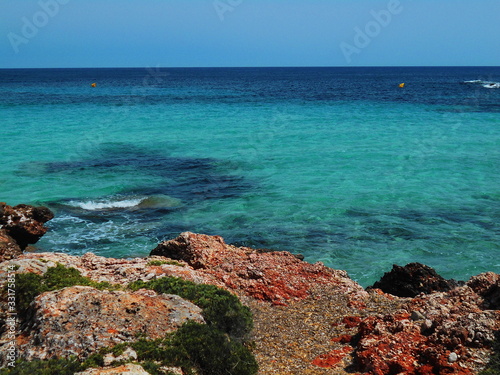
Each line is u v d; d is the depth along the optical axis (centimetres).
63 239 2216
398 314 1160
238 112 6675
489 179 3219
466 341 950
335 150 4131
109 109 6938
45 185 3020
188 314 1050
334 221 2469
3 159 3672
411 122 5641
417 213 2578
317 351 1108
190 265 1630
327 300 1413
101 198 2792
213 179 3253
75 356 871
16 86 12738
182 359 908
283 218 2511
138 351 894
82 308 994
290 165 3634
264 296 1430
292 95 9744
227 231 2336
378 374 932
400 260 2028
